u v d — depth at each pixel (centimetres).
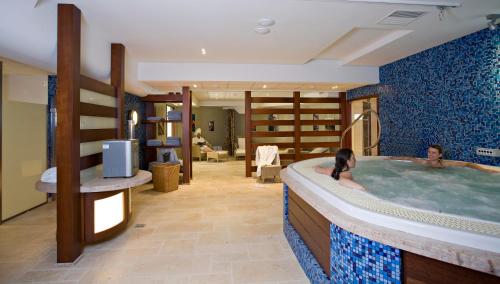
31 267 235
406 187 291
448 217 139
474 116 340
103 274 223
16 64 347
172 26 324
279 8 279
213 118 1283
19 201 381
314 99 699
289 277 219
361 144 701
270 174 612
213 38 371
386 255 141
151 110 641
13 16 210
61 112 238
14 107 375
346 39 409
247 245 279
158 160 602
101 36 334
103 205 274
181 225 338
